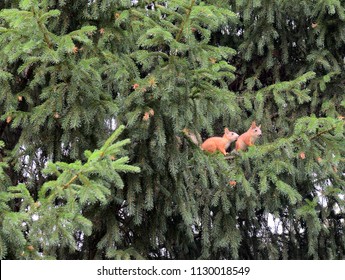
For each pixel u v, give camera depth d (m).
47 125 10.94
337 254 15.33
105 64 11.03
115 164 8.88
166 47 13.57
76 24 11.67
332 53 15.35
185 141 11.47
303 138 12.01
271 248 14.72
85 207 11.52
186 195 11.75
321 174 12.66
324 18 14.70
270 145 12.52
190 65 10.87
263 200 13.93
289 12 14.91
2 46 10.58
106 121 11.27
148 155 11.20
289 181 13.23
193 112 11.13
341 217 15.09
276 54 15.59
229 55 15.80
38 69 10.41
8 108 10.96
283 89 13.93
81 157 11.10
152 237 12.17
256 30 14.91
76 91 10.41
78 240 13.09
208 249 13.62
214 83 15.77
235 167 12.71
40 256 9.05
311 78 14.23
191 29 10.43
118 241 11.69
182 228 12.99
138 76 11.36
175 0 10.09
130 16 11.74
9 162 11.91
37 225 8.87
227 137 12.66
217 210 13.68
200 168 11.76
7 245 8.86
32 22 9.57
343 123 11.78
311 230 13.39
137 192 11.33
